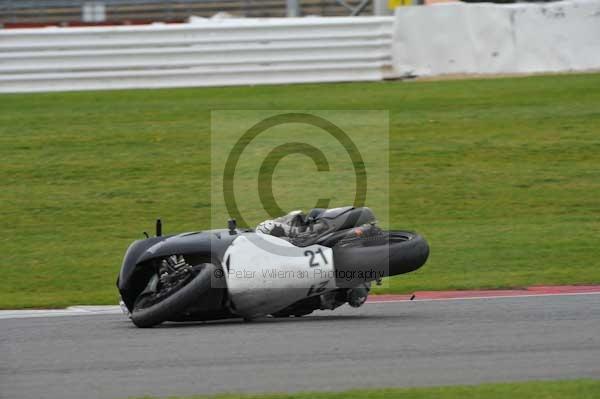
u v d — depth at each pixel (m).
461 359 21.14
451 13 68.38
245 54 66.81
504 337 23.48
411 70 68.44
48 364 21.25
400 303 30.75
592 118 58.28
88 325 26.64
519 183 49.53
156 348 22.70
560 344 22.53
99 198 47.62
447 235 42.59
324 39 67.38
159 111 60.72
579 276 35.28
